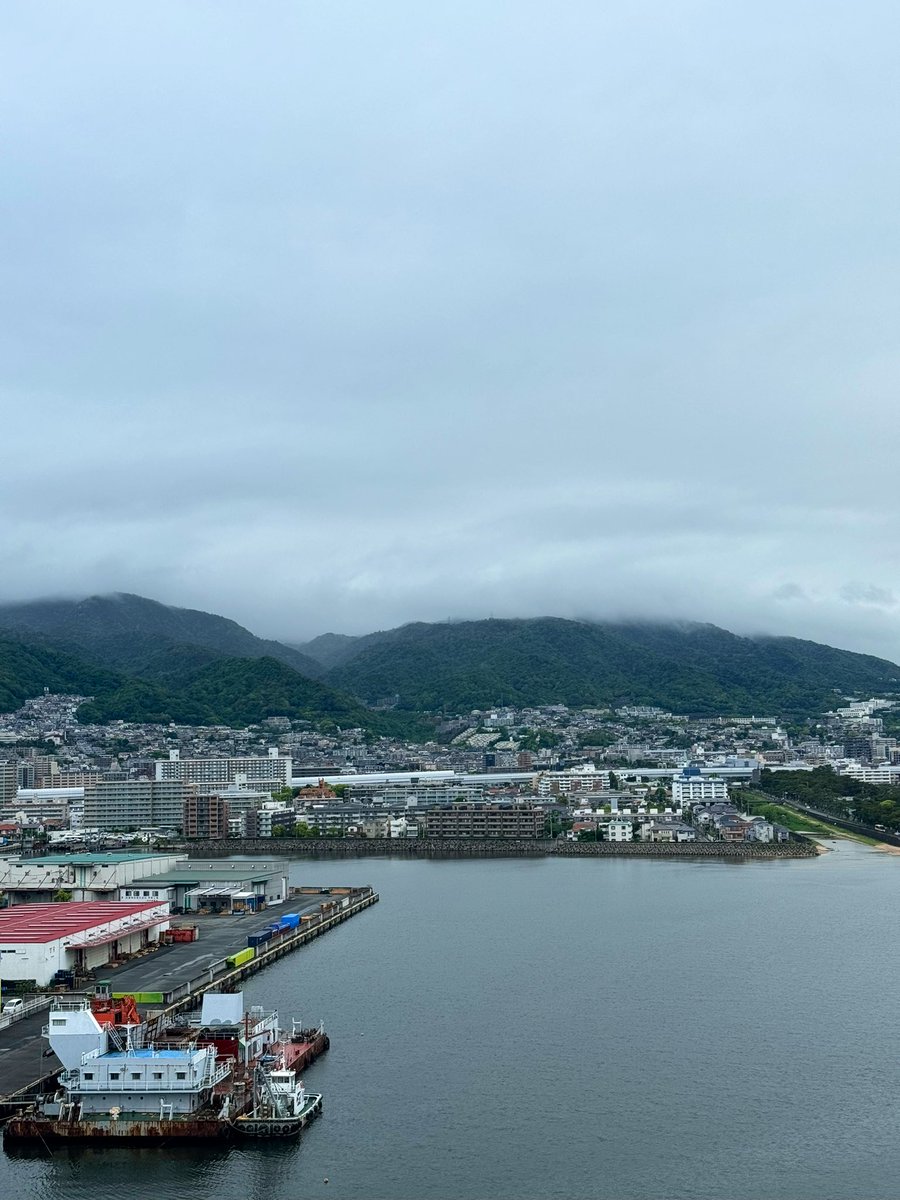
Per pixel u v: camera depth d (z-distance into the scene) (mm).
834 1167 159125
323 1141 168375
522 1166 160000
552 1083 191375
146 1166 161125
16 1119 169125
